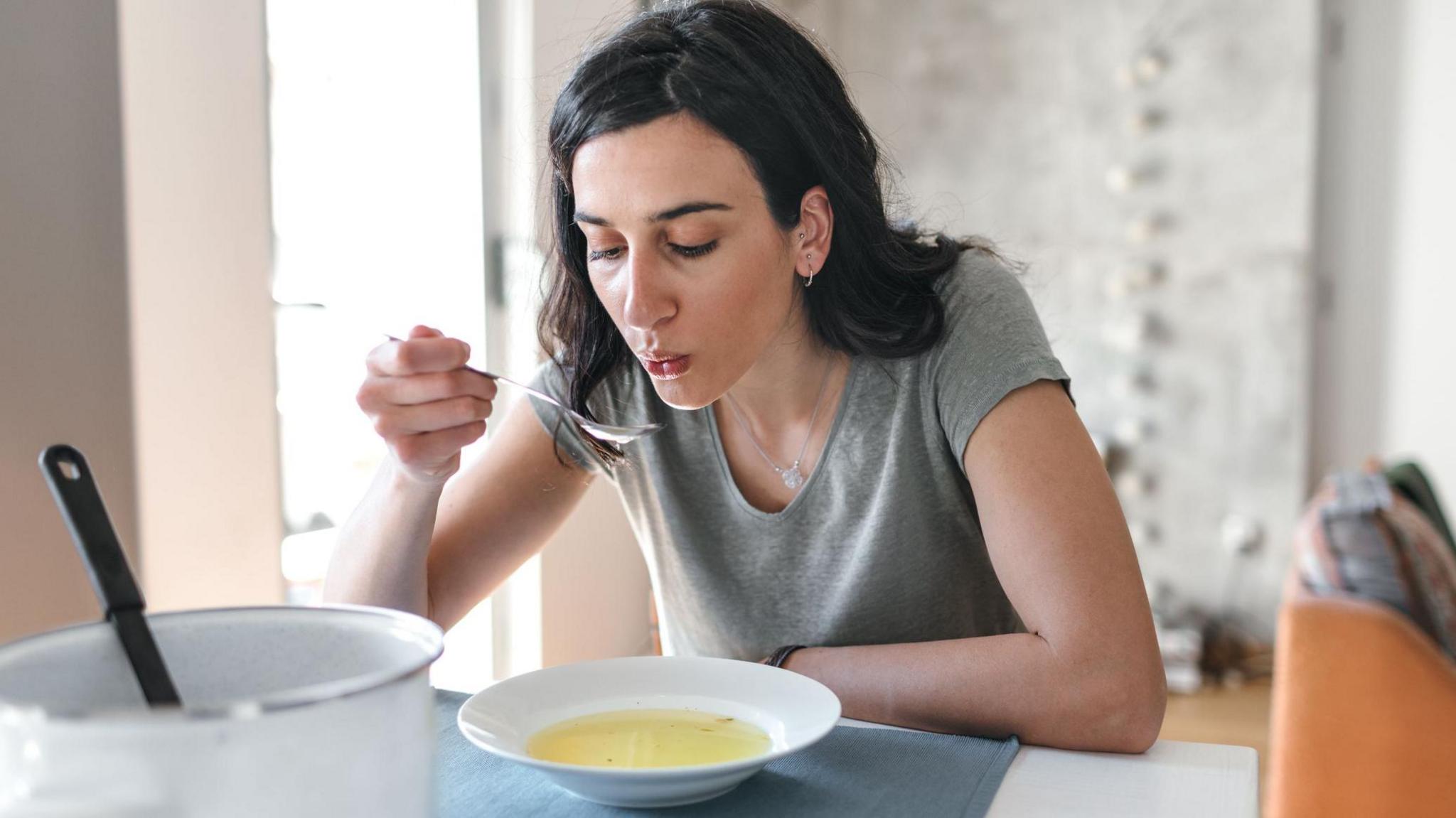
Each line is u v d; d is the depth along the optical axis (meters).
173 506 1.37
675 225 0.90
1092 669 0.87
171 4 1.33
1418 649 1.55
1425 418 3.34
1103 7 3.45
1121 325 3.50
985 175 3.61
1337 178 3.39
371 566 1.00
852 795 0.72
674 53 0.90
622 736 0.78
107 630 0.55
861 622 1.15
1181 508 3.49
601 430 1.04
